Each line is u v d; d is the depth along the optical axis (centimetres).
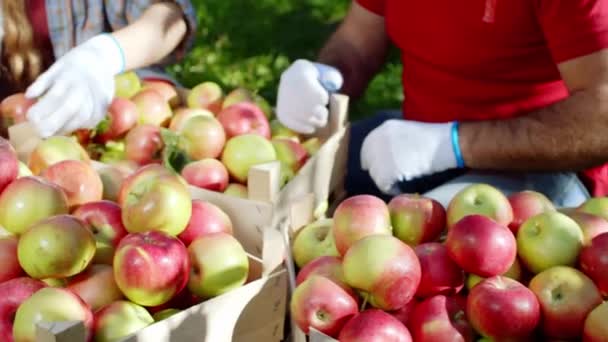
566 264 121
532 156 154
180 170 157
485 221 120
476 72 165
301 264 135
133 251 121
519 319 113
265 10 345
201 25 325
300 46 319
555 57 154
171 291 123
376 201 129
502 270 119
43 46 187
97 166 148
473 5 159
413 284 118
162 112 169
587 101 150
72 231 122
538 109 156
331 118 169
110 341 118
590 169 167
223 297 122
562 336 116
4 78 185
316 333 108
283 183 153
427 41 168
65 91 156
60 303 113
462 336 115
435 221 130
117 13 189
